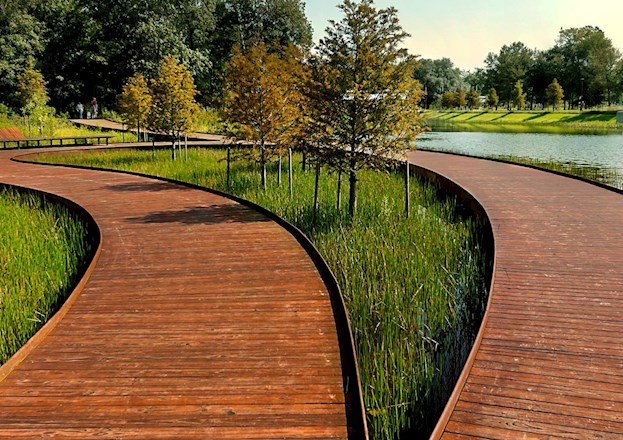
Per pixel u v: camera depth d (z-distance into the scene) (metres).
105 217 8.77
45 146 23.69
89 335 4.20
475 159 17.50
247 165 15.90
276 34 50.75
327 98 8.95
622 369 3.85
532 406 3.40
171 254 6.52
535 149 24.81
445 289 5.92
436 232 8.23
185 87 18.38
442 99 80.44
